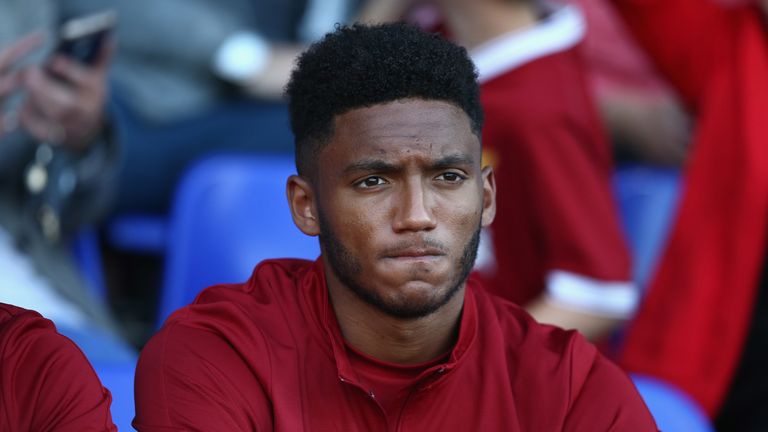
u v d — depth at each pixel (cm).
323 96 534
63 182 945
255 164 1093
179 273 1068
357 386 546
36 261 902
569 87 938
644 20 1015
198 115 1219
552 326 605
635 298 1059
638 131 1231
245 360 557
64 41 896
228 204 1080
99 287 1108
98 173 959
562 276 919
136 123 1202
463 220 523
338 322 561
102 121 957
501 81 923
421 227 513
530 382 564
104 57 923
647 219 1123
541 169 912
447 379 555
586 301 918
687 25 1003
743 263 954
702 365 953
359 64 529
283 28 1324
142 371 563
